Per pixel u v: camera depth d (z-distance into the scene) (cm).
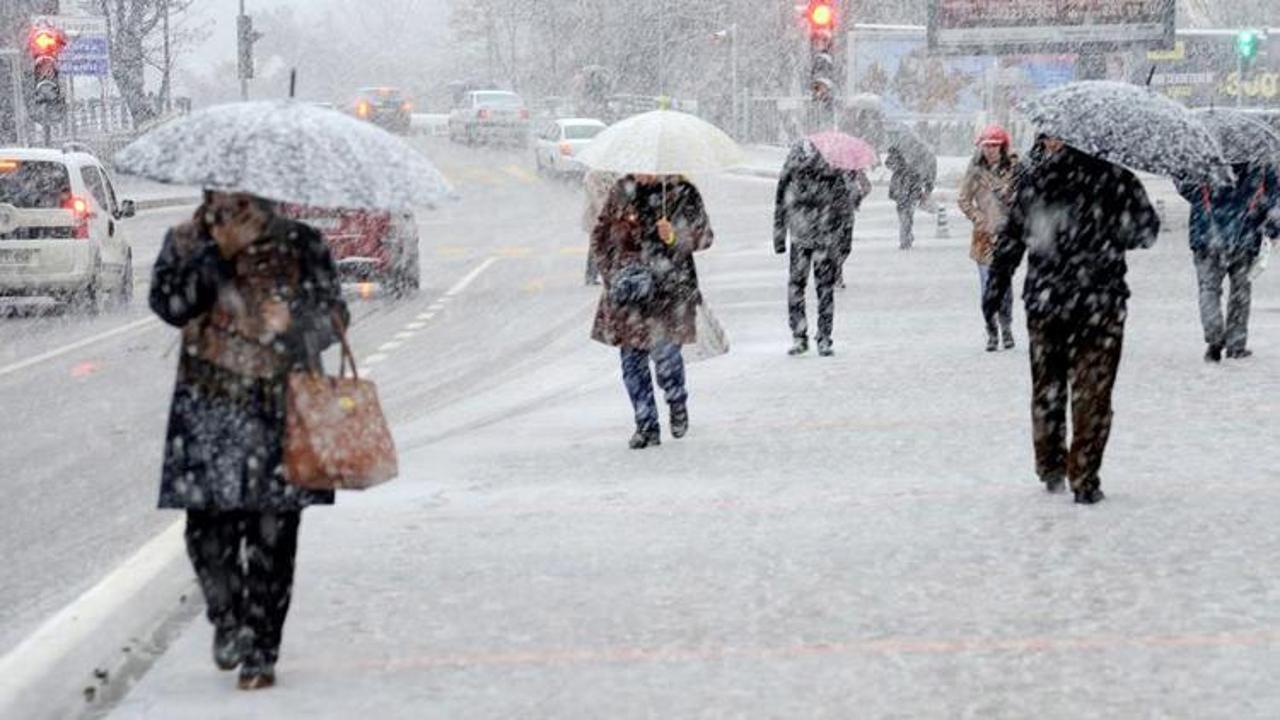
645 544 1383
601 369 2539
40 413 2222
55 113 6234
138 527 1545
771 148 10956
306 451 964
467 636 1132
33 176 3469
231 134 973
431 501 1577
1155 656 1045
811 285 3766
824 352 2559
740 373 2402
